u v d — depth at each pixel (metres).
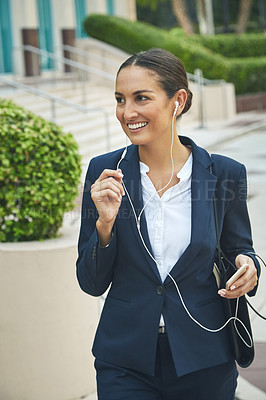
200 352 2.91
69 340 4.48
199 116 23.34
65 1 24.48
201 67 24.34
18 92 18.19
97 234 2.91
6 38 22.31
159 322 2.90
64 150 4.49
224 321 2.99
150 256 2.90
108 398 2.95
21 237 4.57
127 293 2.97
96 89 21.78
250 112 26.78
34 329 4.40
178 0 34.12
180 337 2.89
